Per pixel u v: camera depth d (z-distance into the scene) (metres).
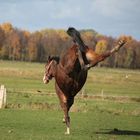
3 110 33.62
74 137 20.55
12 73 99.25
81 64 19.92
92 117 32.50
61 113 33.22
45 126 25.05
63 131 23.08
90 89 73.69
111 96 57.28
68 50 20.47
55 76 21.06
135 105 47.94
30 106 37.50
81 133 22.50
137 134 23.70
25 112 32.75
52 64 22.02
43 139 19.61
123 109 42.03
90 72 132.00
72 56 20.11
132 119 32.75
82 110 37.72
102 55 19.77
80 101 48.22
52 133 21.98
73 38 19.98
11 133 21.39
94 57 19.86
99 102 48.69
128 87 88.62
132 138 21.73
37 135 20.97
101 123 28.88
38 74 100.44
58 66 20.70
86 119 30.81
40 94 53.56
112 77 108.62
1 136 20.23
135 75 134.38
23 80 83.69
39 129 23.61
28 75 97.94
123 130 25.47
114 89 79.38
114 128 25.81
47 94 54.16
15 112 32.44
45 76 22.27
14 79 84.69
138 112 39.19
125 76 115.88
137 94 70.38
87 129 24.95
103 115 34.72
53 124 26.19
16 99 45.16
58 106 38.72
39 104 39.34
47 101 45.16
